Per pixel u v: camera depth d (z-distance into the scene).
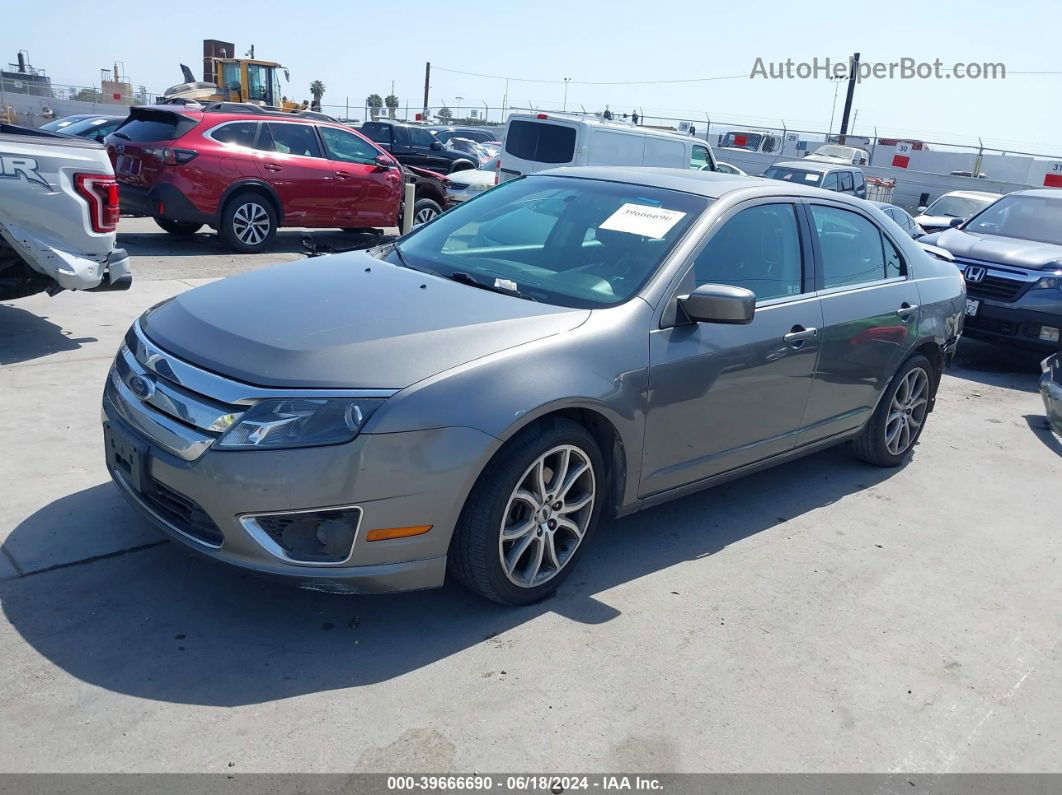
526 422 3.15
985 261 8.35
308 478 2.86
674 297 3.73
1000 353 9.39
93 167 5.75
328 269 3.99
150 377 3.21
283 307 3.41
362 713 2.80
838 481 5.23
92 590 3.33
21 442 4.56
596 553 4.02
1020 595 4.02
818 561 4.15
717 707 3.00
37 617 3.14
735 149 34.00
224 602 3.34
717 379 3.88
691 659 3.26
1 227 5.43
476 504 3.15
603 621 3.45
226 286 3.77
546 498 3.38
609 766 2.68
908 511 4.86
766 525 4.50
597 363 3.41
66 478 4.21
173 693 2.82
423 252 4.25
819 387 4.52
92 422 4.91
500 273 3.93
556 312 3.52
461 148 26.89
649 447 3.70
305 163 11.59
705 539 4.27
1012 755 2.93
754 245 4.20
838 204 4.81
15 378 5.52
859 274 4.85
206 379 3.02
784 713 3.01
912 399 5.42
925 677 3.31
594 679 3.08
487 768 2.62
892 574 4.10
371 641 3.18
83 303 7.66
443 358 3.11
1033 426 6.70
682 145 14.98
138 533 3.76
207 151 10.73
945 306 5.41
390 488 2.93
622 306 3.62
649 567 3.93
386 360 3.05
